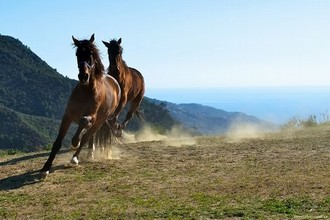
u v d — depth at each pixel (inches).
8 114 4165.8
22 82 5585.6
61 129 377.1
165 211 263.1
